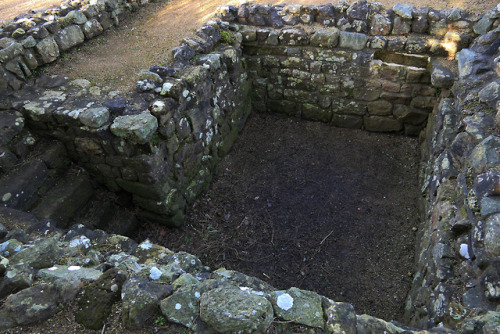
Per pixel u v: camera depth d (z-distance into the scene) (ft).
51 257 7.80
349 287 11.51
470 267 8.02
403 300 11.11
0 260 7.16
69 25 13.91
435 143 13.06
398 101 15.80
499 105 10.04
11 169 11.34
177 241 13.00
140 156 11.37
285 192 14.57
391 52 15.06
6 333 6.33
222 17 16.39
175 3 18.07
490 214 7.77
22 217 9.68
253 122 17.98
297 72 16.62
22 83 12.39
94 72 13.14
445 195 10.02
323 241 12.80
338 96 16.62
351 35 15.01
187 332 6.21
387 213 13.66
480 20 13.52
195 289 6.69
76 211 12.10
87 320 6.51
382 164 15.58
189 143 13.14
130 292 6.58
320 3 16.42
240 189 14.80
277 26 16.08
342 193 14.44
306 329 6.23
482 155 8.96
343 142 16.71
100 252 8.90
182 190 13.29
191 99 12.61
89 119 10.87
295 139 16.98
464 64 12.62
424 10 14.38
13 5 16.08
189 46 14.16
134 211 13.16
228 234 13.17
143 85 11.98
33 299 6.55
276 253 12.51
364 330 6.45
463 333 6.21
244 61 16.67
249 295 6.31
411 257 12.23
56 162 12.02
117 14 16.05
